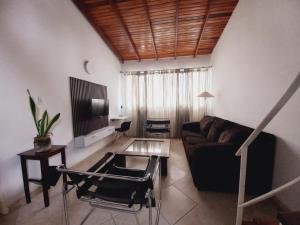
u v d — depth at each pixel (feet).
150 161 5.63
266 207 5.55
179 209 5.62
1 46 5.76
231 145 6.30
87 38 11.35
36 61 7.20
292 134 5.06
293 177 5.04
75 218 5.30
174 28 12.46
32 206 5.94
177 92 16.60
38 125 6.20
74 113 9.84
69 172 3.92
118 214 5.45
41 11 7.47
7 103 5.95
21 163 5.97
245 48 8.26
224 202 5.95
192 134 11.94
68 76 9.37
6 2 5.94
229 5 9.94
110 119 14.99
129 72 17.49
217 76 14.01
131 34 13.30
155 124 16.31
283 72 5.38
